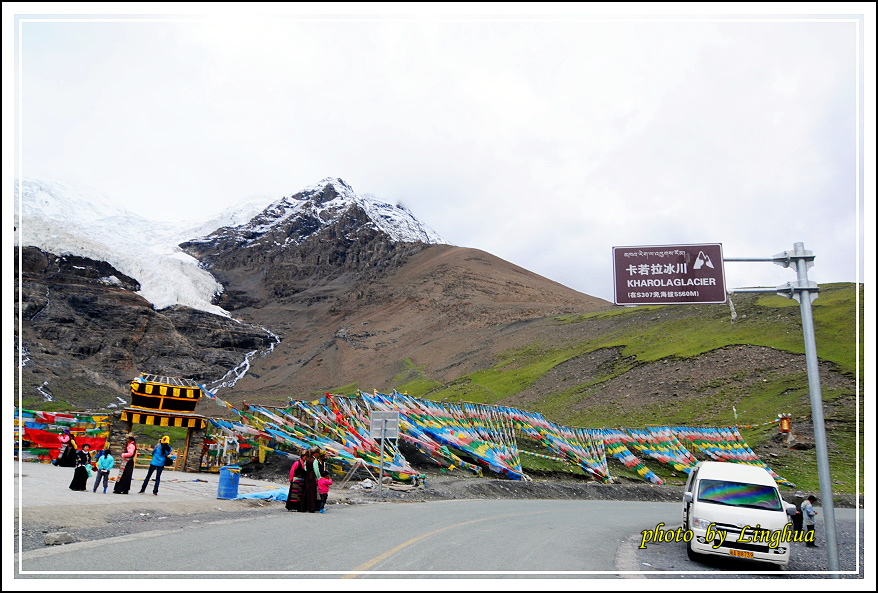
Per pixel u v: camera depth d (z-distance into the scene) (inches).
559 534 601.0
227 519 538.0
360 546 423.5
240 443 1214.3
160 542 386.6
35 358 5059.1
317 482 648.4
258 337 7342.5
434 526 581.3
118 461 1194.6
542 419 1712.6
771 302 3307.1
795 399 2071.9
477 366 4719.5
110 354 5866.1
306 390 5472.4
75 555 330.0
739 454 1744.6
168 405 1214.3
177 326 6988.2
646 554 534.6
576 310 6368.1
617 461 1705.2
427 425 1433.3
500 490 1171.3
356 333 6894.7
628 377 2972.4
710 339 3048.7
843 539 783.1
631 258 478.9
